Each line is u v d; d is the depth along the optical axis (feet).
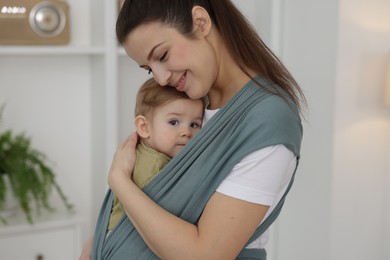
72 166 9.07
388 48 7.97
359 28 7.66
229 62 3.92
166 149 4.35
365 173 8.07
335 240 7.93
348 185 7.93
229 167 3.62
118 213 4.30
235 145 3.65
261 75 3.89
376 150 8.13
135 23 3.70
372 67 7.88
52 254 8.16
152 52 3.71
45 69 8.69
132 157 4.16
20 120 8.64
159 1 3.67
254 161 3.57
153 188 3.94
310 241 8.14
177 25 3.65
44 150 8.84
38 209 8.25
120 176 3.92
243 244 3.64
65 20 8.28
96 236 4.41
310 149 8.04
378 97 8.02
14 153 7.93
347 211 7.98
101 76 8.47
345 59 7.62
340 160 7.79
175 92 4.35
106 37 8.18
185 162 3.87
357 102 7.83
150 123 4.40
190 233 3.61
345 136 7.79
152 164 4.11
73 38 8.75
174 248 3.59
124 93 9.10
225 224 3.58
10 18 7.91
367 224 8.20
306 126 8.04
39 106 8.73
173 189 3.86
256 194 3.58
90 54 8.85
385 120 8.13
